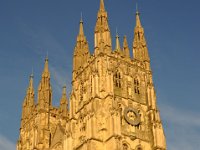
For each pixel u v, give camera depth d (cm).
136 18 16062
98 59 13775
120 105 13138
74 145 13250
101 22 14638
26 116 17438
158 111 13562
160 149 12719
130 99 13488
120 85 13638
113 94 13038
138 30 15600
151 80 14375
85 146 12494
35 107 16762
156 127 13088
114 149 11856
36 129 15900
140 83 14175
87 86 13900
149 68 14700
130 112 13200
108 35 14375
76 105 14088
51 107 16512
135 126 13038
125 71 14075
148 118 13475
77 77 14688
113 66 13875
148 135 13125
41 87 16925
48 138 15675
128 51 14662
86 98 13725
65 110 16725
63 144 13512
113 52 14162
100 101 13012
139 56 14938
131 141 12644
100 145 12319
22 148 16700
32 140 15950
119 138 12131
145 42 15288
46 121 16012
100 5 15050
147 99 13862
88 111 12900
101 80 13400
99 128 12569
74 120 13762
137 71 14362
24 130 17162
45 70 17425
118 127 12294
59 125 15175
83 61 14962
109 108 12694
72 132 13500
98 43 14225
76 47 15500
